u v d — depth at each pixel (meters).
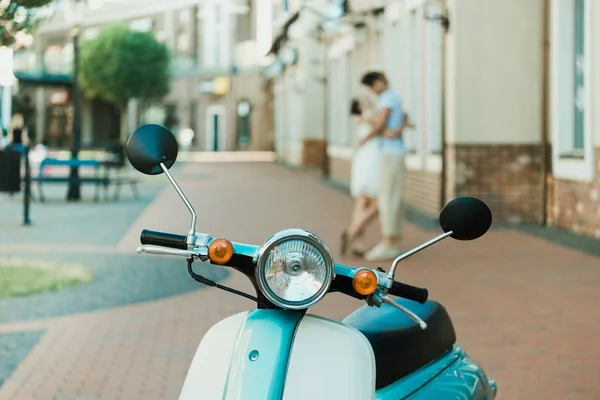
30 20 8.83
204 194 23.61
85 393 5.82
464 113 15.63
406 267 10.55
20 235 14.25
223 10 65.44
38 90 68.25
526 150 15.62
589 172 13.33
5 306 8.54
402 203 11.13
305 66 39.38
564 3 14.38
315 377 2.88
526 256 11.34
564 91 14.51
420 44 18.97
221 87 65.56
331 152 32.22
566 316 7.88
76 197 21.16
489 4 15.59
